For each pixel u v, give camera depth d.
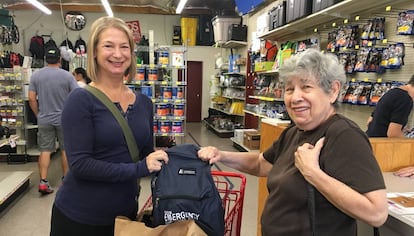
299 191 1.14
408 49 3.06
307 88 1.18
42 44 9.44
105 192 1.43
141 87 4.69
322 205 1.10
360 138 1.07
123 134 1.44
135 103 1.54
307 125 1.21
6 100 5.27
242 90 8.04
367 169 1.01
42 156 3.99
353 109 3.79
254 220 3.35
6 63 6.95
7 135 3.38
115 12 10.12
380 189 1.00
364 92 3.39
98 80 1.48
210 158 1.47
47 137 4.02
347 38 3.68
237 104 8.08
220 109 9.23
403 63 3.09
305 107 1.18
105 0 7.13
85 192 1.43
